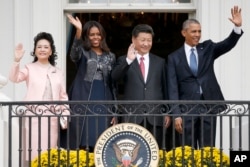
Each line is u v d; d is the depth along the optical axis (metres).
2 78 25.12
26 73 25.58
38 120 24.02
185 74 25.67
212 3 29.50
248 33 29.38
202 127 23.97
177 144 25.56
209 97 25.69
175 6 30.08
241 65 29.30
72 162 24.02
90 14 31.09
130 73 25.61
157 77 25.67
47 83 25.53
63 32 29.69
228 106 25.47
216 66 29.23
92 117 25.23
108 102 23.64
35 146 25.27
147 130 23.83
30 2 29.50
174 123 23.81
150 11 30.22
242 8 29.47
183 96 25.70
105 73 25.88
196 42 25.73
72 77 29.97
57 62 29.41
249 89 29.31
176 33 31.56
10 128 23.84
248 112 24.42
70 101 23.75
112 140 23.56
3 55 29.38
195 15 30.02
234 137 26.69
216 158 24.14
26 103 23.78
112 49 31.91
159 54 31.66
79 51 25.88
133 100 25.06
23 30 29.45
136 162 23.55
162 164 23.86
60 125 25.23
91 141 25.56
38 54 25.59
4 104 23.81
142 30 25.66
